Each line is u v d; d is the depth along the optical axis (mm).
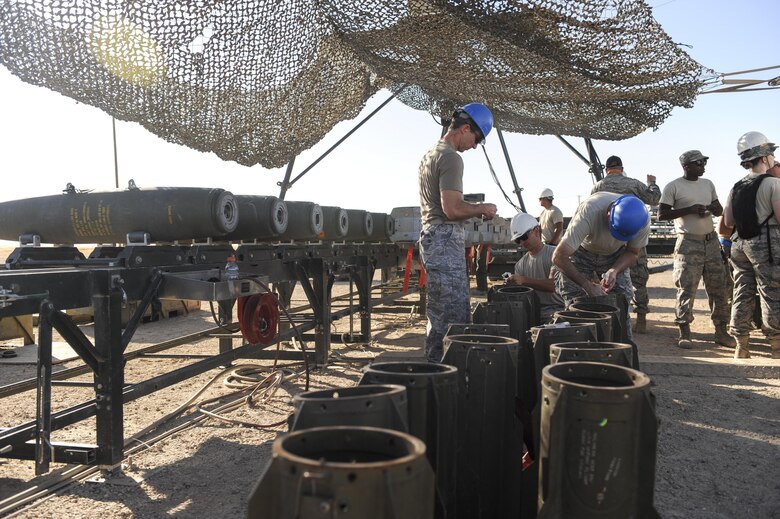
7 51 3012
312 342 7840
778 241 5883
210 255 4590
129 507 3027
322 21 4418
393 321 10023
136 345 7535
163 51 3383
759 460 3621
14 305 2809
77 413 3309
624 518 1774
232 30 3633
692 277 7094
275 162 5008
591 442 1763
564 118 6707
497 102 6473
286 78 4363
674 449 3809
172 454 3795
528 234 5438
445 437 2020
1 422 4430
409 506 1241
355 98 5762
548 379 1877
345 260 7098
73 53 3139
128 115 3541
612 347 2486
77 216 4289
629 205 4422
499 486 2432
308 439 1413
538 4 4152
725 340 7312
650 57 4945
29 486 3324
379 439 1412
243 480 3383
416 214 8680
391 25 4555
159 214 4148
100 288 3361
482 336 2613
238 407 4895
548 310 5566
